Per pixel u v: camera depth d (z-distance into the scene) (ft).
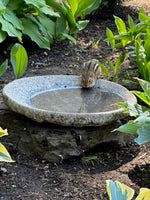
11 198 6.65
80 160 7.37
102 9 12.26
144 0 14.14
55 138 7.30
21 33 9.75
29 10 10.43
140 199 5.70
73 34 11.01
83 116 7.13
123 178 7.00
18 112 7.38
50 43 10.82
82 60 10.41
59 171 7.14
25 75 9.58
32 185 6.89
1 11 9.41
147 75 8.67
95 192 6.81
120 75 9.19
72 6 10.61
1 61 10.06
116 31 11.68
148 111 7.03
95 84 8.45
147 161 7.27
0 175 7.00
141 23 8.96
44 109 7.57
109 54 10.68
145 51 8.96
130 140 7.82
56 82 8.34
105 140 7.51
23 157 7.38
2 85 9.12
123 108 7.26
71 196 6.74
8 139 7.63
